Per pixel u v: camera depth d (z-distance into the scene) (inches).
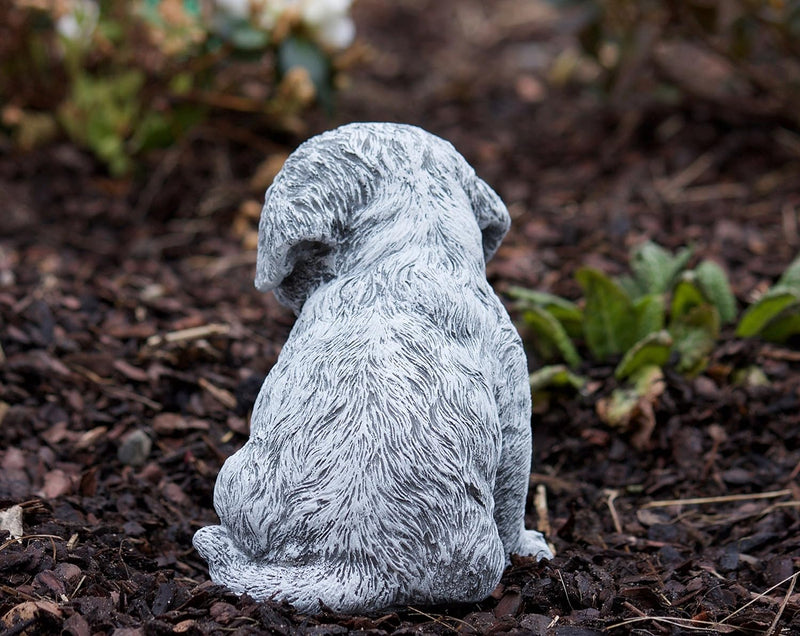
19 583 32.4
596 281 42.6
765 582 35.1
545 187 58.5
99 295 46.6
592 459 41.2
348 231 32.3
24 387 41.7
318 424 31.1
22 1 52.1
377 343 31.3
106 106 55.7
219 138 61.1
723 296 44.8
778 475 39.9
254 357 43.8
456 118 68.1
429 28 85.3
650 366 41.8
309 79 52.3
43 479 37.8
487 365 32.1
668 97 65.4
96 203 55.2
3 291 46.0
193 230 54.2
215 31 51.4
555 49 80.7
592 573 34.2
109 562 33.7
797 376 43.2
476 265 32.6
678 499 39.6
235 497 31.6
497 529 33.2
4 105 58.9
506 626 31.7
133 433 39.9
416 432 30.8
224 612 31.3
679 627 32.5
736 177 58.2
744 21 58.1
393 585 31.0
